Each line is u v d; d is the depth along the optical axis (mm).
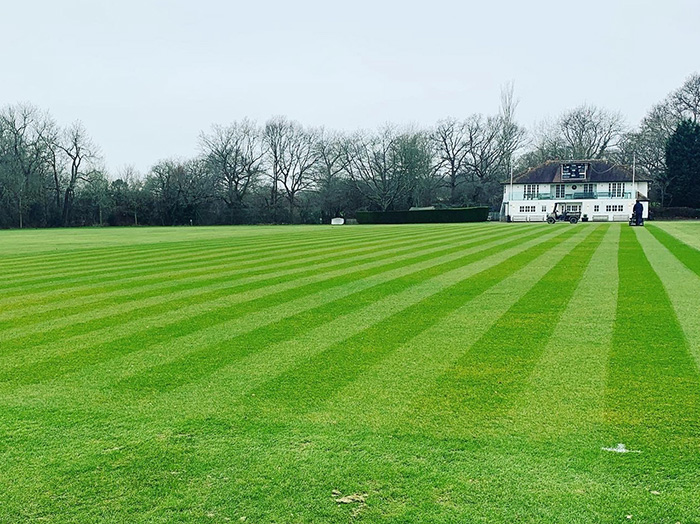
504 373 5117
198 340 6488
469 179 74938
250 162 73750
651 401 4375
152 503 3111
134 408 4445
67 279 11891
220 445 3775
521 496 3121
